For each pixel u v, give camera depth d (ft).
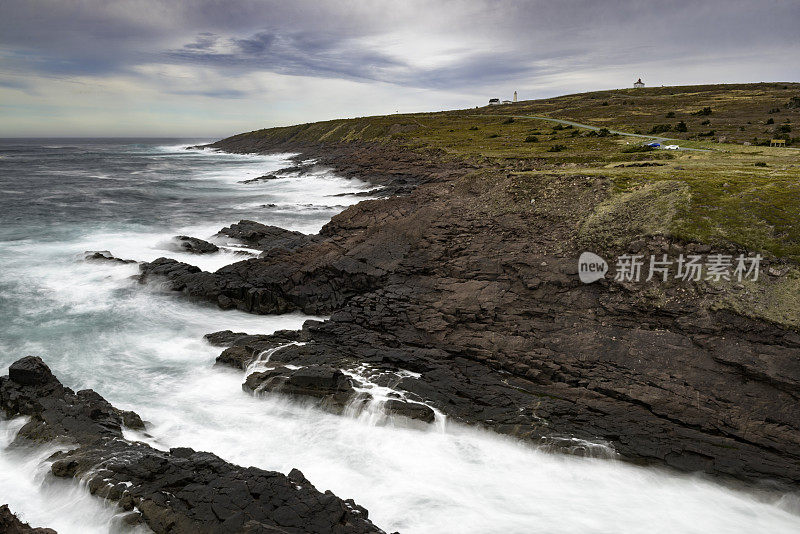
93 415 46.14
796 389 47.73
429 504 40.34
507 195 98.43
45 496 38.93
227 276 84.74
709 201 75.72
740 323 55.67
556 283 68.39
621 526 39.11
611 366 54.60
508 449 46.91
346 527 33.73
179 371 60.18
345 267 81.71
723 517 40.52
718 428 46.42
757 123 237.66
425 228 90.99
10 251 104.37
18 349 64.39
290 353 60.08
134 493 36.35
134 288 85.35
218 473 38.24
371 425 49.44
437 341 61.93
